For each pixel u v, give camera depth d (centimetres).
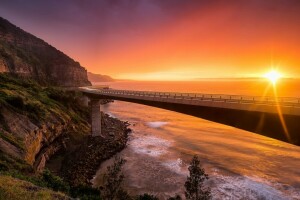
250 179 4872
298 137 2683
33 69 16250
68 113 7931
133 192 4319
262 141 7888
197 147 7188
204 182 4719
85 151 6322
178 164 5747
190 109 4250
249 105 3097
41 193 1697
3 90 5859
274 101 3089
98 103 8019
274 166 5597
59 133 6044
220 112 3625
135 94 6444
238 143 7656
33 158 4244
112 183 3216
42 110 6041
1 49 14125
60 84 18462
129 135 8769
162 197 4169
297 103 2823
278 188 4494
